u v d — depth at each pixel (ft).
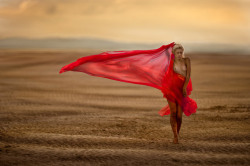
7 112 37.24
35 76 82.53
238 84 68.69
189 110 25.38
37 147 22.17
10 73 88.38
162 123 32.22
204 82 72.18
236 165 19.01
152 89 61.62
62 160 19.49
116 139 24.94
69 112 37.93
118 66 26.68
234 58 157.28
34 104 43.24
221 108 40.81
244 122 32.30
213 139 25.64
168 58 25.95
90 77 81.76
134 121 32.71
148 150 21.94
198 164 19.11
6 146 22.25
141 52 26.43
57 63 122.31
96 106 42.42
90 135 26.86
